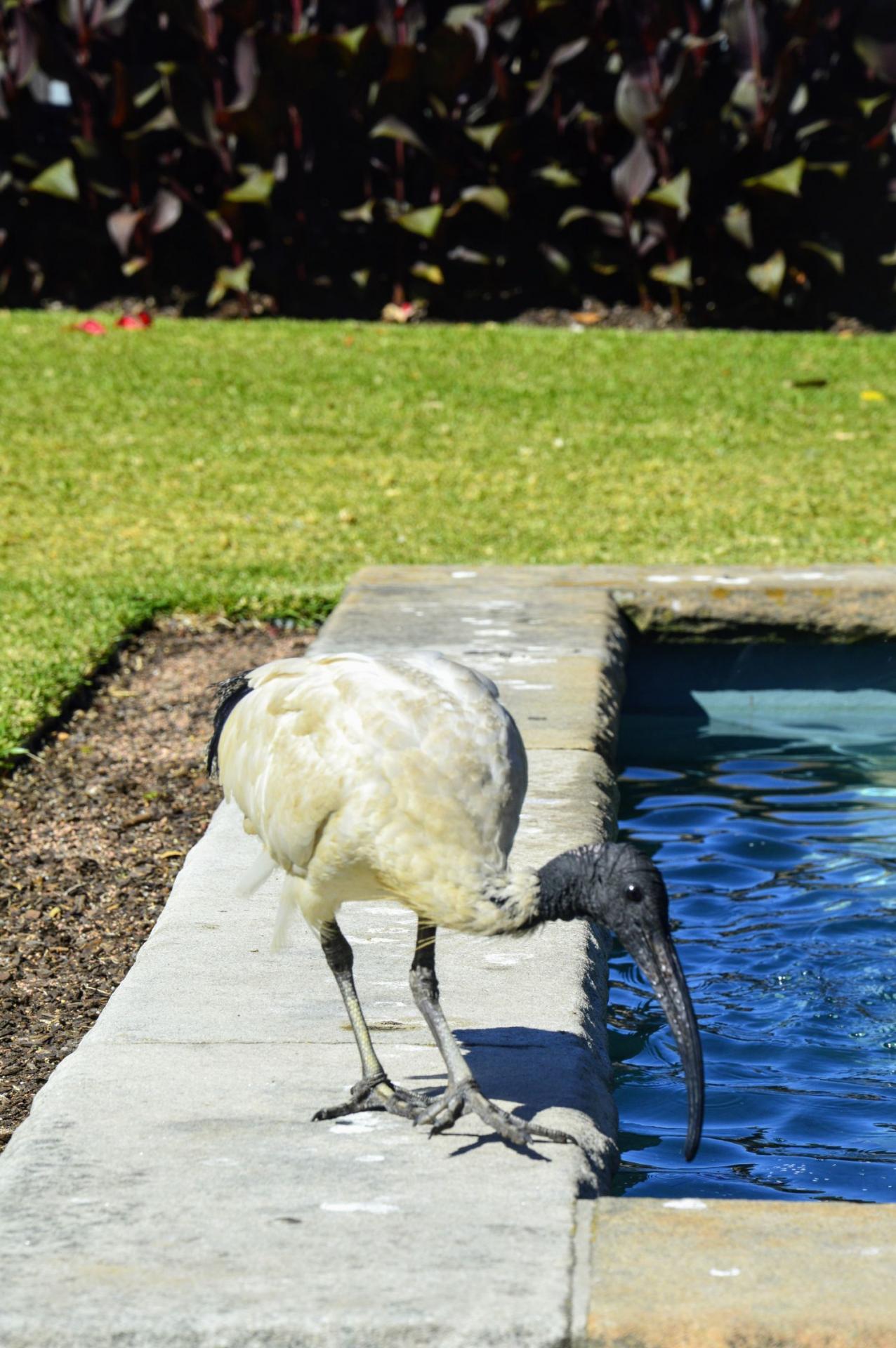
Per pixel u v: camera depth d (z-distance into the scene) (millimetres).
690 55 17844
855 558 11445
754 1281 3418
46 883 6887
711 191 18828
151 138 19375
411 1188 3877
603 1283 3420
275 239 19125
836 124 18594
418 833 4363
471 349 17891
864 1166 4715
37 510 13000
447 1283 3428
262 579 11258
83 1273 3490
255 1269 3492
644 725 9695
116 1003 4992
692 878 7160
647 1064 5480
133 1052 4652
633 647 9969
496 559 11688
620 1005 5980
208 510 13078
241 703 5027
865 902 6844
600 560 11555
